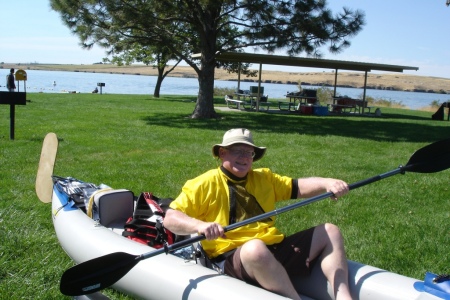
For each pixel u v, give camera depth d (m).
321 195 3.23
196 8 15.93
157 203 4.05
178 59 28.23
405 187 7.62
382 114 25.73
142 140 11.45
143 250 3.37
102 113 17.91
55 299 3.61
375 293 2.92
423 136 14.85
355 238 5.20
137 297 3.26
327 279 3.08
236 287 2.77
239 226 2.97
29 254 4.32
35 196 6.16
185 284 2.92
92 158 9.06
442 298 2.56
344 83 99.06
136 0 14.75
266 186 3.35
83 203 4.39
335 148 11.55
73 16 15.04
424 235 5.34
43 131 12.23
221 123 15.89
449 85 110.12
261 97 24.16
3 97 10.33
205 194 3.21
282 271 2.84
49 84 50.91
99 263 2.93
